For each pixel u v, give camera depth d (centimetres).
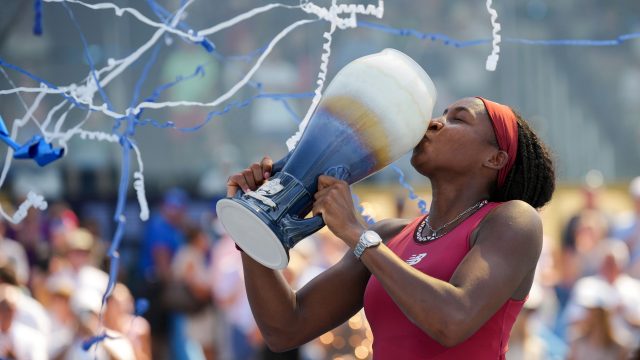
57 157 477
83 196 1354
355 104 411
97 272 1045
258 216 397
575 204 1418
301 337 470
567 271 1338
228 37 1260
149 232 1330
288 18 1277
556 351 1212
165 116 1262
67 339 973
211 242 1343
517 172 448
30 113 492
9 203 1336
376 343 437
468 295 385
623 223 1370
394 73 415
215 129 1303
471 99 447
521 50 1359
